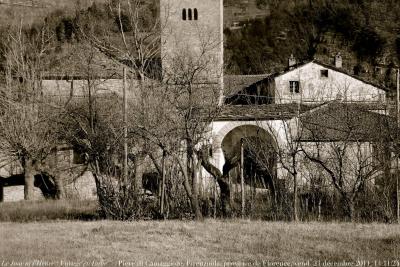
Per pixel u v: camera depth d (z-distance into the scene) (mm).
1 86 51219
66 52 60812
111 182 34219
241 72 129875
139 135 34000
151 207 33938
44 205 40906
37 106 48562
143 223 30172
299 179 39750
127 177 33812
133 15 50719
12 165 54844
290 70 74000
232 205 34312
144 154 34750
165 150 33000
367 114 49312
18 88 50312
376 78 113250
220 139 55688
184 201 33969
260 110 56906
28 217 35656
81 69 49969
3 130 48062
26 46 58094
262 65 129750
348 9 143875
